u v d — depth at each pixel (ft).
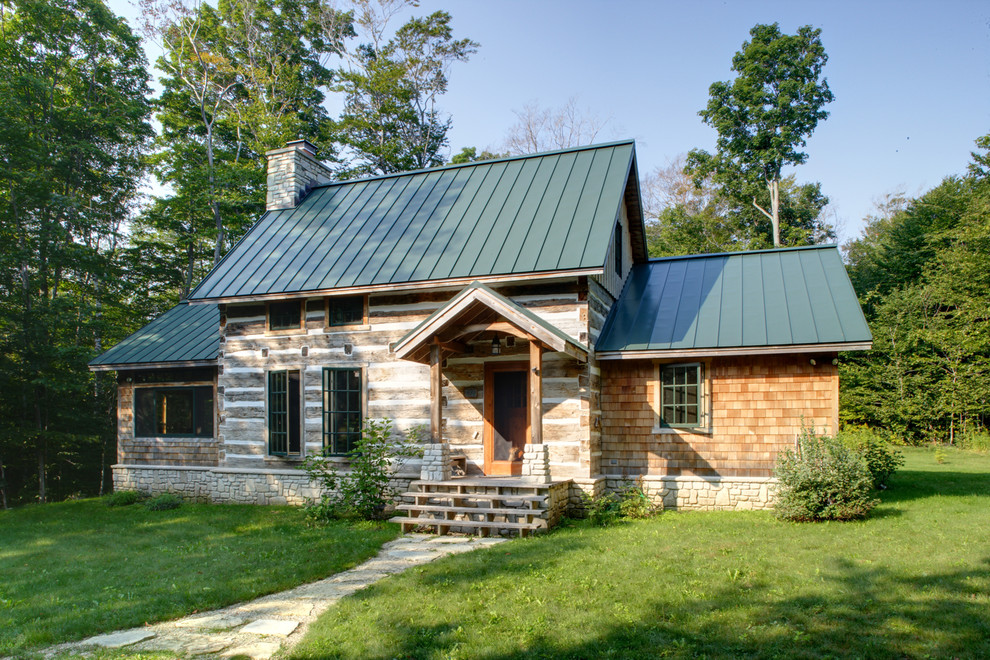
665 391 43.32
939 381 83.35
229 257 52.34
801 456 36.01
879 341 88.22
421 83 117.08
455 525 36.94
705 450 42.14
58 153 79.71
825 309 42.14
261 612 22.93
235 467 49.80
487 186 51.96
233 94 104.12
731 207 120.57
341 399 47.11
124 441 57.67
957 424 82.94
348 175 110.52
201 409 55.01
